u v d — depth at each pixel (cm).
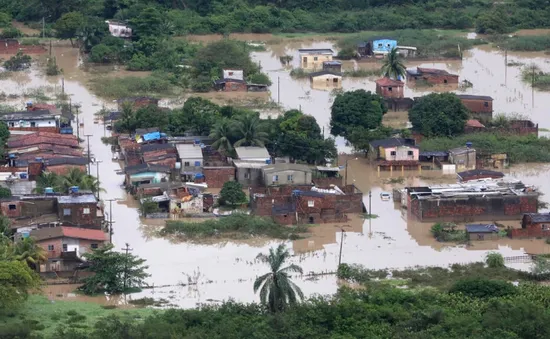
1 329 19500
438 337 19725
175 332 19612
